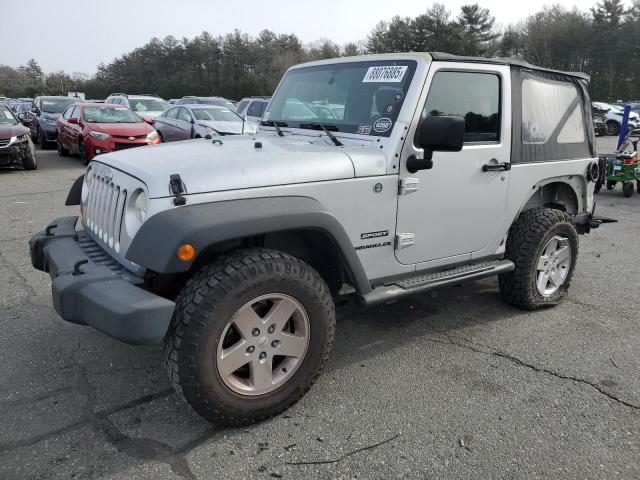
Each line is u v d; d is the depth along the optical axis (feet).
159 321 7.84
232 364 8.69
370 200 10.32
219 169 8.75
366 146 10.80
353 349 12.32
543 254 14.29
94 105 45.47
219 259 8.73
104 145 40.34
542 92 13.80
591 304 15.43
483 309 14.83
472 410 9.91
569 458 8.61
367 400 10.17
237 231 8.27
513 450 8.78
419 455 8.61
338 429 9.23
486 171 12.37
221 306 8.27
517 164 13.12
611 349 12.53
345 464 8.36
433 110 11.09
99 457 8.34
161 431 9.02
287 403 9.41
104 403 9.79
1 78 308.40
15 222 23.35
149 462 8.26
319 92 12.51
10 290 15.15
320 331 9.50
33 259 11.27
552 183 15.06
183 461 8.32
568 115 14.83
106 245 9.99
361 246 10.47
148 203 8.39
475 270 12.66
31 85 289.53
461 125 9.46
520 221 13.96
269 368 9.13
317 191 9.52
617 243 22.81
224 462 8.32
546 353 12.27
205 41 238.27
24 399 9.86
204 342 8.23
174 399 9.96
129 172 9.24
